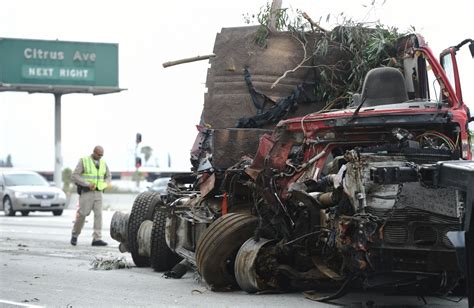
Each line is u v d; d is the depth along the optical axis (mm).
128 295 15062
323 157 14680
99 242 27359
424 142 14258
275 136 15242
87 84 81062
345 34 18281
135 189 88062
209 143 18531
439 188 12156
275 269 14523
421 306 13398
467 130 14266
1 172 53906
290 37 18484
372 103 15484
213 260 14977
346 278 13227
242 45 18578
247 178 15523
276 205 14219
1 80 78812
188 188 19062
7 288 16172
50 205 51938
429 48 15773
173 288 16031
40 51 80062
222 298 14383
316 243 13922
